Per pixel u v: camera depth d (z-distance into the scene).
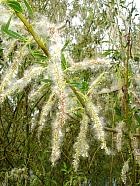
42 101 3.05
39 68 1.51
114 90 2.30
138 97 2.45
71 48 3.68
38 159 3.60
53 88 1.46
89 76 2.65
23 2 1.62
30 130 3.46
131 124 2.31
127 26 2.35
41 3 3.70
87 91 1.77
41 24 1.51
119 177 3.01
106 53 2.29
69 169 3.14
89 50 3.67
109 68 2.09
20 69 2.51
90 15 3.84
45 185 3.33
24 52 1.57
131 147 2.30
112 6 2.43
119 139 2.20
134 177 2.46
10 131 3.79
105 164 3.51
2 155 3.57
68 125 3.13
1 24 1.57
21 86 1.50
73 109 1.73
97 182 3.66
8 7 1.54
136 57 2.54
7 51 1.82
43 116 1.56
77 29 3.92
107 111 2.69
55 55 1.38
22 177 3.26
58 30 1.53
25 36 1.68
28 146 3.52
